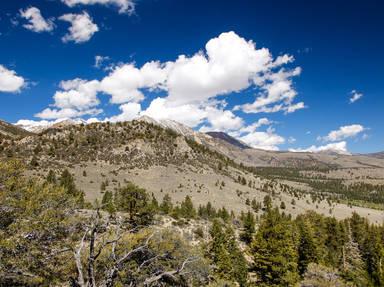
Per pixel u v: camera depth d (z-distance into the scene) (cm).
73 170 13762
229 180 19075
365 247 7344
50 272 1523
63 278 1560
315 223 8738
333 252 7469
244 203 15662
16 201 1494
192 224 7450
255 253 4972
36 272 1445
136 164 16588
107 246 1770
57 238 1609
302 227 6575
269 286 4584
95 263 1609
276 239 4872
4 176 1573
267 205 14875
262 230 5053
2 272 1313
